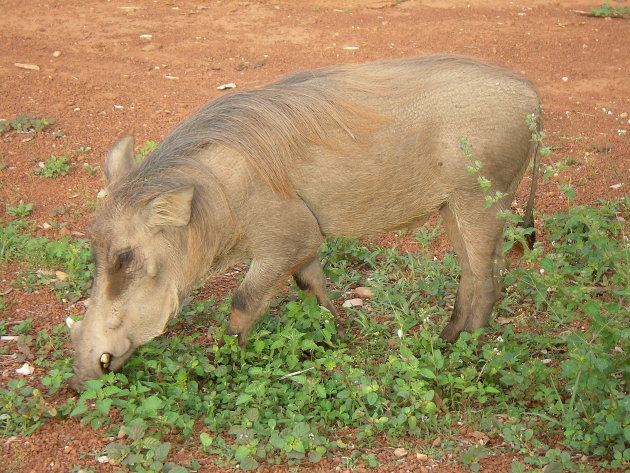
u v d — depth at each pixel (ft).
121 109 38.17
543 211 29.78
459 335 22.70
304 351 21.81
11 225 28.04
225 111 20.07
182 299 19.98
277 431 17.88
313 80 20.70
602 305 18.62
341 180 20.24
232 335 20.89
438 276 26.13
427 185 20.93
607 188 31.19
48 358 21.59
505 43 47.37
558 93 40.60
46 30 49.03
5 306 24.07
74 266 25.36
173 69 43.29
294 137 19.71
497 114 20.56
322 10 53.93
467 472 17.53
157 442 17.54
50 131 35.70
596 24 51.24
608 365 17.87
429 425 18.90
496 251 22.20
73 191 31.09
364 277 26.78
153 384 19.15
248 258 20.72
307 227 20.31
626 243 21.81
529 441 18.45
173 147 19.69
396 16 52.80
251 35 48.88
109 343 19.07
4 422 18.58
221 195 19.38
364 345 22.74
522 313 22.97
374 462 17.63
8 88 39.96
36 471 17.15
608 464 17.40
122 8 53.72
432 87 20.48
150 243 18.93
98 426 18.37
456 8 54.54
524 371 19.81
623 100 39.75
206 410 19.21
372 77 20.68
